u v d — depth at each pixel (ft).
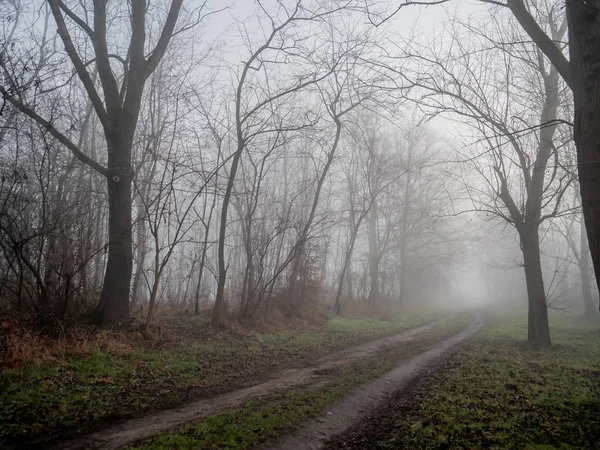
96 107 37.88
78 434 18.16
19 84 32.63
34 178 43.11
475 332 66.03
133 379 26.30
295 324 58.85
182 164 41.70
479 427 19.67
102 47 38.68
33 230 36.55
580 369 32.42
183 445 17.25
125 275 37.55
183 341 38.09
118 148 38.63
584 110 18.33
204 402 23.58
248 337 45.24
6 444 16.58
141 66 40.45
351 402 24.72
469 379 29.37
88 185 56.13
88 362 27.84
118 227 37.60
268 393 25.84
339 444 18.72
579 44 18.62
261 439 18.38
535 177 46.29
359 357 40.09
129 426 19.42
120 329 35.86
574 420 20.42
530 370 32.24
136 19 40.73
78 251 37.17
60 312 33.17
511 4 23.39
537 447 17.16
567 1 18.88
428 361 38.50
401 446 18.10
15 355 25.39
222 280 48.60
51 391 22.24
